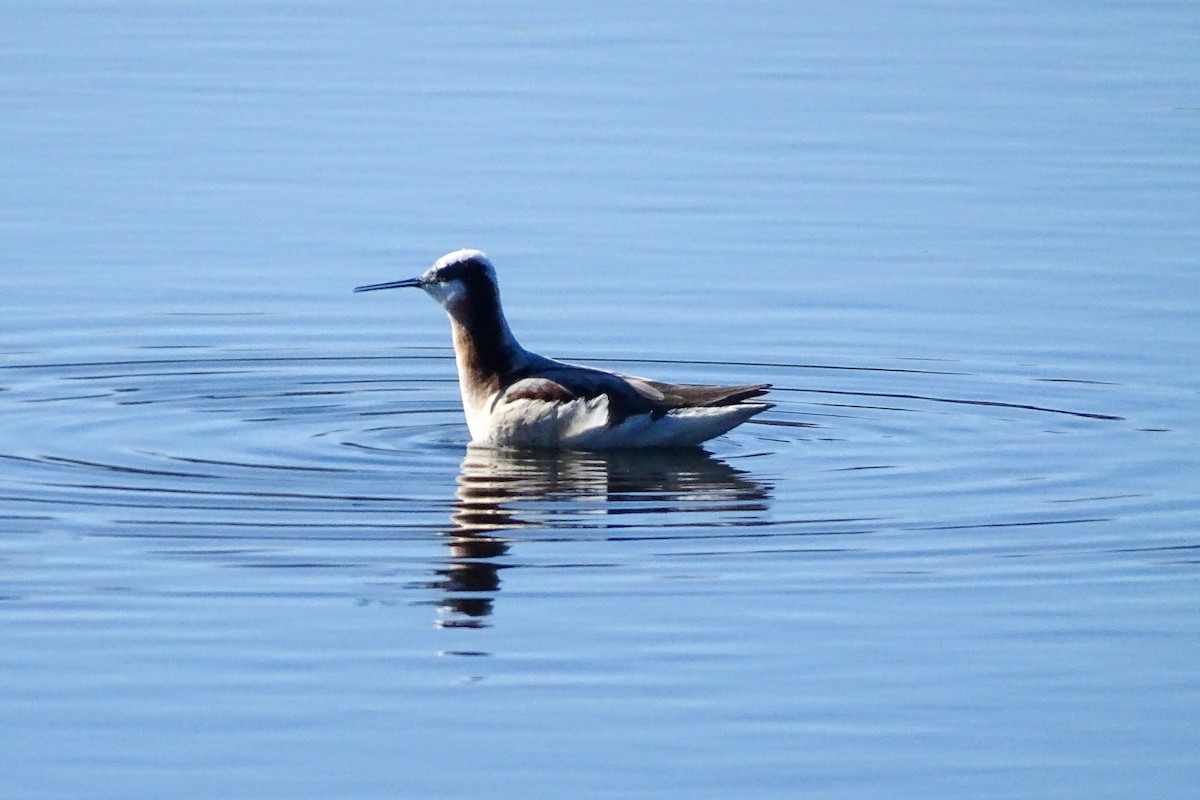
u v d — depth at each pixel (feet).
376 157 94.94
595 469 57.47
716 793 38.22
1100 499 54.70
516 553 49.93
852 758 39.65
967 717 41.39
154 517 52.24
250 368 68.85
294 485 55.26
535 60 113.09
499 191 89.97
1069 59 113.70
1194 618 46.34
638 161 94.32
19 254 80.89
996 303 75.51
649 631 45.24
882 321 74.08
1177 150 95.25
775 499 54.49
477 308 60.49
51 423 61.46
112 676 42.83
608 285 78.28
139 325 73.36
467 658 43.80
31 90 104.63
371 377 68.49
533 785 38.40
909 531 51.90
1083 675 43.39
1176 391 65.92
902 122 100.63
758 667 43.52
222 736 40.22
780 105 103.91
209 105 102.83
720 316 74.79
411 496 54.39
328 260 81.20
